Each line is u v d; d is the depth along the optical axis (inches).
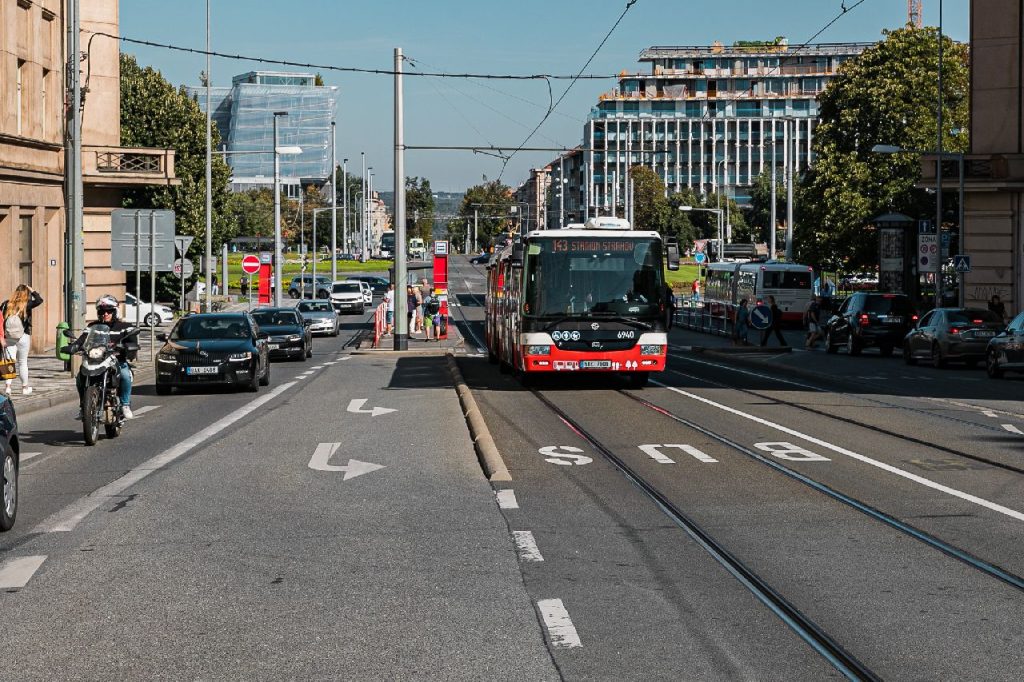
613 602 321.7
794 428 779.4
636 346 1080.2
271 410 922.1
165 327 2465.6
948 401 999.6
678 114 7559.1
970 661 267.3
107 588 340.5
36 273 1624.0
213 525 438.0
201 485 538.0
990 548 392.5
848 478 555.5
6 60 1503.4
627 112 7588.6
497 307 1402.6
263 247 6924.2
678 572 357.7
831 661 268.1
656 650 276.4
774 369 1505.9
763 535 417.1
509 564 368.2
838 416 860.6
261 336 1210.6
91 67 1894.7
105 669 263.7
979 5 2074.3
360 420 831.7
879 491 516.1
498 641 283.7
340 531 424.2
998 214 2063.2
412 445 683.4
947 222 2687.0
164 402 1018.7
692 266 6053.2
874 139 2733.8
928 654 273.1
